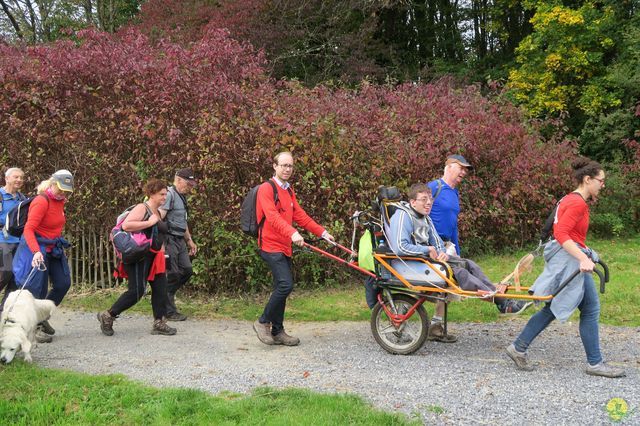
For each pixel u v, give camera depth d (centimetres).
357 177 884
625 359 542
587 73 1850
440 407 417
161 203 623
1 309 607
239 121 804
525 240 1177
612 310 712
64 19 2236
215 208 826
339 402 412
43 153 864
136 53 866
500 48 2481
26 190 873
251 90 888
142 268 626
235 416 400
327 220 860
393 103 1059
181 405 414
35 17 2358
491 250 1134
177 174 720
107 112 820
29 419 400
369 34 2102
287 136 813
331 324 703
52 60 833
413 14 2580
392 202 578
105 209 861
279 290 582
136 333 657
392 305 566
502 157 1083
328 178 859
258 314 746
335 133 858
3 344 504
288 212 591
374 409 408
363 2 2045
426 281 550
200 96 803
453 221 612
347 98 1012
